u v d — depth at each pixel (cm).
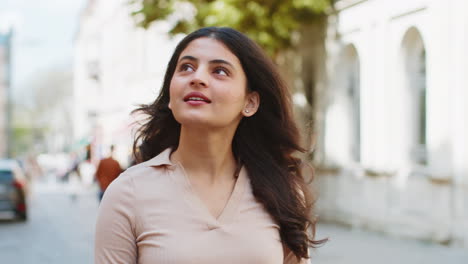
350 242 1248
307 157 263
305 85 1727
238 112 205
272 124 230
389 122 1406
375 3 1438
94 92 4897
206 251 193
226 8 1344
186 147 206
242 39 207
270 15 1408
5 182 1706
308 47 1711
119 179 202
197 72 197
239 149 229
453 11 1191
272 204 208
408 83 1378
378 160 1439
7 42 6112
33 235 1437
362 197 1496
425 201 1273
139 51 3447
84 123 5312
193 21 1380
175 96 199
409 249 1148
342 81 1602
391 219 1383
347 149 1602
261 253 199
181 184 200
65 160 4503
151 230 194
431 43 1247
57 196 2903
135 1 1427
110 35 4256
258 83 215
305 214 220
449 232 1201
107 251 197
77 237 1397
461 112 1175
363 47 1491
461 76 1173
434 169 1241
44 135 9312
